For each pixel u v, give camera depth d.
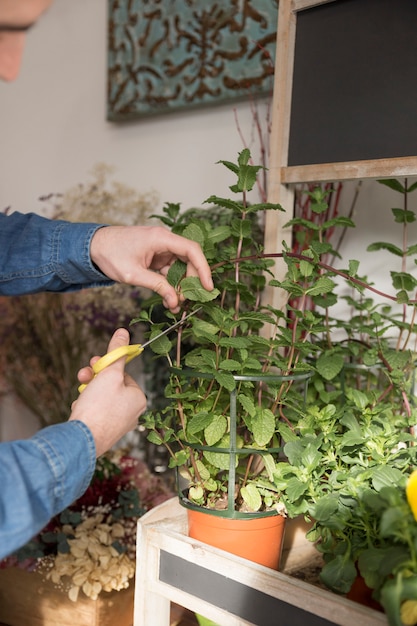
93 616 1.05
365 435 0.75
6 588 1.14
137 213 1.56
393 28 0.85
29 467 0.57
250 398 0.78
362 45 0.88
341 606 0.61
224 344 0.72
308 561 0.84
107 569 1.06
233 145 1.43
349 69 0.89
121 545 1.10
